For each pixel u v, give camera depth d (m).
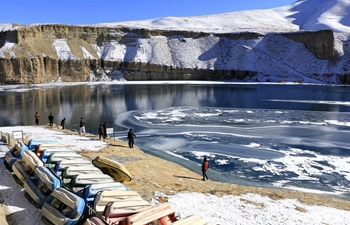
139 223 9.16
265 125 36.41
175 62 126.69
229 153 24.81
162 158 23.22
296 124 36.94
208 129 34.09
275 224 12.23
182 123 37.66
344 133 32.03
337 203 15.18
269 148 26.34
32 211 11.46
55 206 10.70
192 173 19.31
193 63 127.44
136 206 10.45
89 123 37.09
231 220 12.32
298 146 26.97
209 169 21.00
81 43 122.62
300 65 124.75
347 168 21.28
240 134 31.66
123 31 135.00
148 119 40.19
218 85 98.38
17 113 42.88
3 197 12.36
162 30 139.62
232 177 19.58
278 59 128.25
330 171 20.72
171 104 55.00
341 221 12.89
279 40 135.25
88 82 106.88
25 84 91.25
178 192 15.01
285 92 75.88
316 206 14.55
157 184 15.88
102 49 127.81
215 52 134.25
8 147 20.05
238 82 113.00
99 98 61.47
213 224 11.80
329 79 115.94
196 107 51.38
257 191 16.39
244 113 45.25
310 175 20.02
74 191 11.77
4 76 89.62
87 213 10.27
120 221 9.34
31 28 105.00
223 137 30.33
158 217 9.63
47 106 49.72
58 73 105.44
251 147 26.66
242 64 126.56
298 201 15.13
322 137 30.33
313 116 42.38
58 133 27.19
